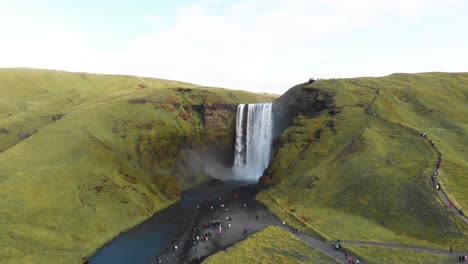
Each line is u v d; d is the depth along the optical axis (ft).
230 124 534.78
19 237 215.51
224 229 261.65
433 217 227.20
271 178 377.71
